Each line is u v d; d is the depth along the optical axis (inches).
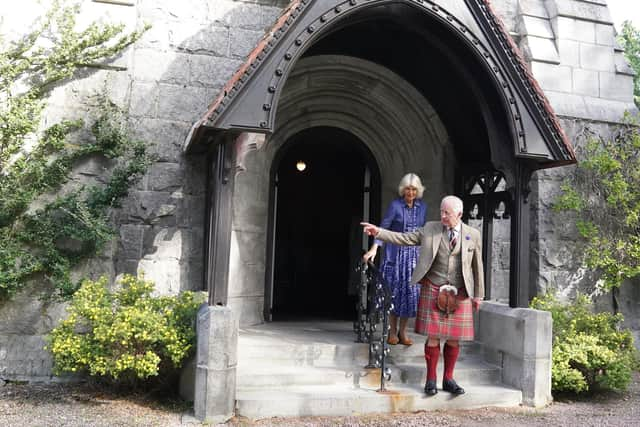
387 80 275.0
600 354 222.2
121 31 232.5
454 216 187.8
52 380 221.8
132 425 171.2
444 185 280.8
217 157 190.1
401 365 217.0
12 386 214.7
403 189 221.5
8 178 216.5
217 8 255.0
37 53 224.2
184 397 197.6
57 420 175.0
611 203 277.1
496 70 209.0
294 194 433.4
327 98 282.8
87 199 225.0
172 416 180.9
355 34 242.2
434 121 278.4
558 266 281.1
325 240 435.8
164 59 246.1
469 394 200.7
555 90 290.5
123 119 234.7
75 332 219.3
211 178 233.0
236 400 181.2
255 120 180.2
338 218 437.4
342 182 439.2
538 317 209.0
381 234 193.8
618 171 281.9
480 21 208.4
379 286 207.9
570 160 213.2
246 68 179.8
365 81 276.8
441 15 203.8
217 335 177.5
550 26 299.9
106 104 231.0
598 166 280.5
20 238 218.7
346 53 265.7
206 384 175.5
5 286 213.3
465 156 277.6
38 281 223.0
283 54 184.4
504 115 215.9
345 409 187.5
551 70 291.0
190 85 248.1
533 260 281.1
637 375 265.7
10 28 227.0
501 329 222.7
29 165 220.5
